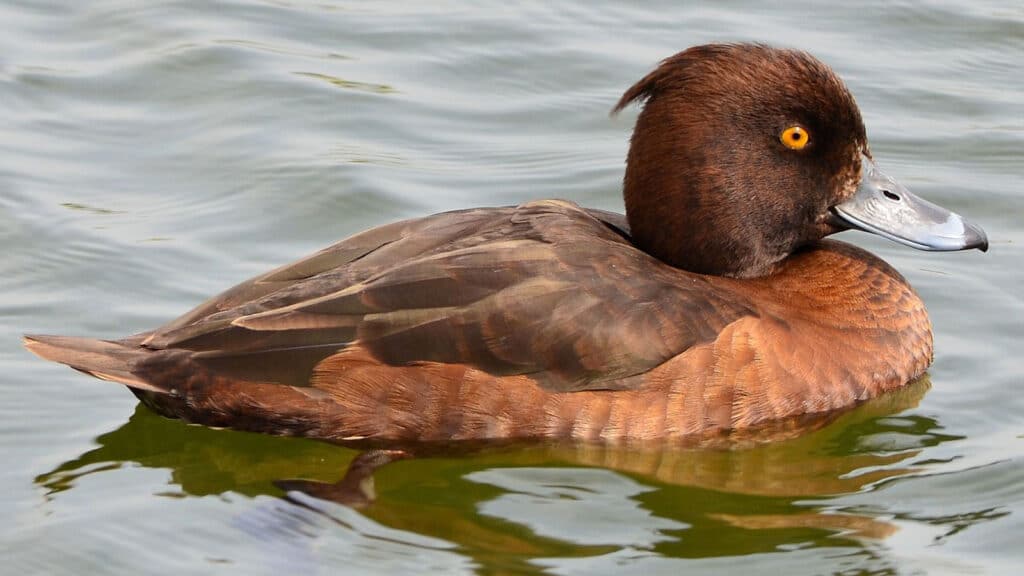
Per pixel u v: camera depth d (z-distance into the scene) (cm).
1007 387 1234
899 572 1006
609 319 1110
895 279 1252
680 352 1117
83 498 1074
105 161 1538
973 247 1232
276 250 1419
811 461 1155
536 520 1062
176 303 1327
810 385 1158
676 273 1164
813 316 1185
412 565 1004
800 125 1193
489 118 1628
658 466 1131
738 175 1188
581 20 1788
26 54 1697
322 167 1527
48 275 1359
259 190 1502
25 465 1115
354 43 1744
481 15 1798
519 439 1113
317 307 1095
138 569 998
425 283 1103
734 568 1009
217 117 1612
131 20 1767
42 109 1612
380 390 1094
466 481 1102
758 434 1150
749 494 1109
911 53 1733
